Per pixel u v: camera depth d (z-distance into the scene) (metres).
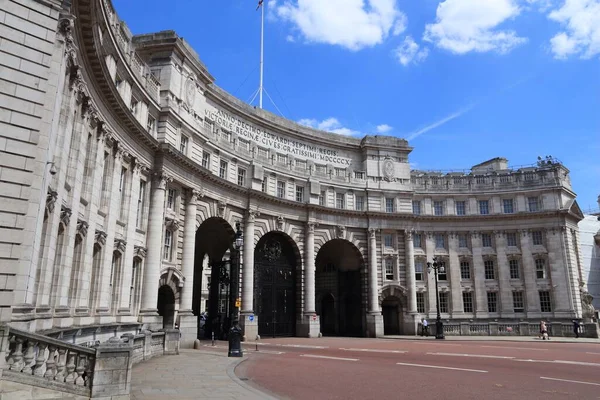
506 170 70.56
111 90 27.72
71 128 22.08
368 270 61.66
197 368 22.62
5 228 15.60
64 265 22.67
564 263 64.31
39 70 17.06
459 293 65.62
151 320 35.28
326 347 38.88
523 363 25.81
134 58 35.06
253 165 52.25
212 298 54.44
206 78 46.75
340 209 60.16
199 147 45.22
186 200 42.59
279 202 54.44
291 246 57.47
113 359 14.18
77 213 24.30
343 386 17.84
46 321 19.42
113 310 31.64
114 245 31.52
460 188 69.12
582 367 23.98
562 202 66.25
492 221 67.69
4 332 12.48
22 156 16.23
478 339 51.09
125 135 32.88
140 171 35.75
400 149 66.69
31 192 16.58
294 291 56.88
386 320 65.75
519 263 66.25
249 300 49.00
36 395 12.80
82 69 23.86
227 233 50.19
